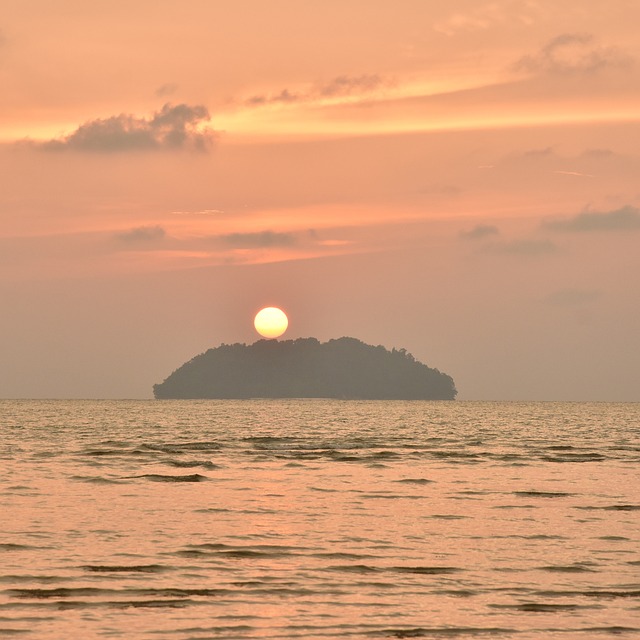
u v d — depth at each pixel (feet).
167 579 141.28
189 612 123.03
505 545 172.86
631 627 118.83
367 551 165.68
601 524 199.21
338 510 218.59
